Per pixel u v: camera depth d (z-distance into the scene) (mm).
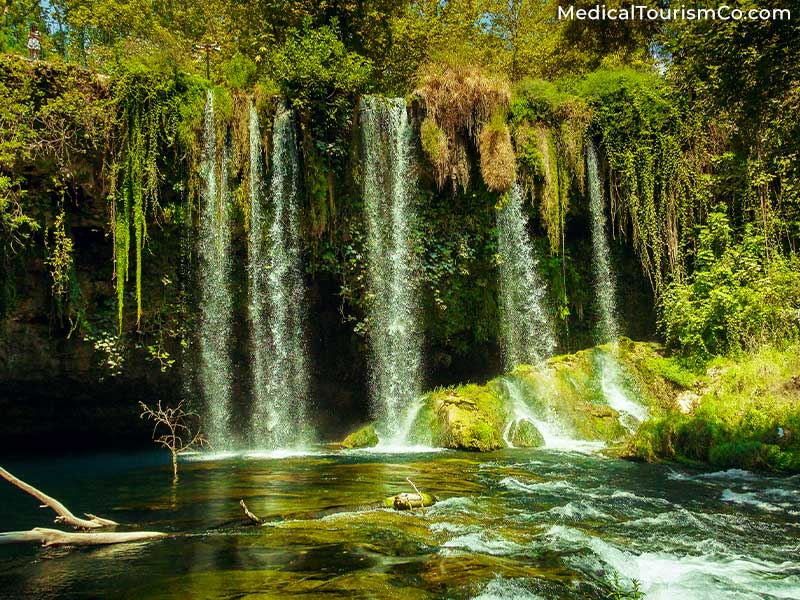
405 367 14648
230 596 3672
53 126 10945
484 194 15078
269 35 16297
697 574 4367
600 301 16766
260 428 13867
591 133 15758
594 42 21938
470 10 24016
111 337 12328
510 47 26297
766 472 8531
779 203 14094
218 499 6832
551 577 4203
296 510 6176
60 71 11164
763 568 4523
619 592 3941
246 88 13211
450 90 14414
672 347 14117
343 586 3859
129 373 13266
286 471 9016
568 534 5293
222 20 22547
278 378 13922
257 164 12984
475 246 15258
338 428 15359
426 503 6477
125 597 3686
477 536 5172
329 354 15406
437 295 14953
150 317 12875
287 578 4023
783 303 12555
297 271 13789
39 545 4895
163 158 12086
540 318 15953
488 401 12500
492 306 15523
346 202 14094
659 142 15500
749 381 11000
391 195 14477
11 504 6762
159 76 11969
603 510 6301
